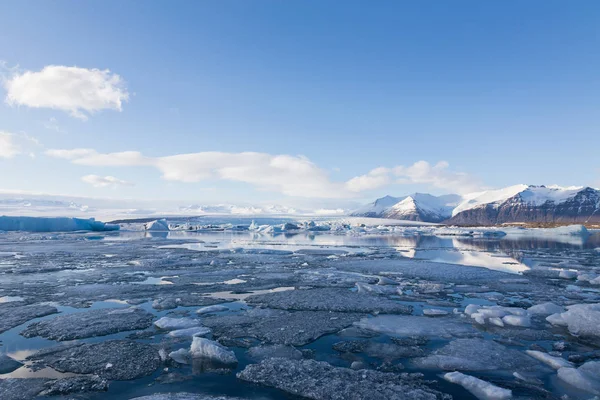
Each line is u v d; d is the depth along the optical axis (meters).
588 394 5.20
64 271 16.67
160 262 18.94
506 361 6.34
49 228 57.59
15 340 7.43
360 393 5.16
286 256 22.98
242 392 5.27
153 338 7.60
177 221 113.12
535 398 5.11
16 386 5.36
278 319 8.95
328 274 15.45
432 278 14.83
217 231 73.00
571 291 12.27
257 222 111.25
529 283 13.72
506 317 8.66
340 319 8.96
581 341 7.42
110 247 30.19
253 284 13.45
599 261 20.72
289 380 5.57
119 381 5.62
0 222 55.47
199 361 6.36
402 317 9.13
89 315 9.17
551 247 31.55
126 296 11.48
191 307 10.18
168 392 5.26
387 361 6.43
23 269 17.11
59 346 7.05
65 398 5.05
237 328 8.23
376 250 28.08
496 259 21.98
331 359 6.55
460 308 10.13
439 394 5.19
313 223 74.62
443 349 6.88
